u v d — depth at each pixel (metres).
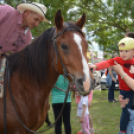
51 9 6.11
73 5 6.85
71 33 1.67
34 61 1.90
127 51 2.17
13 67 1.95
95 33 6.73
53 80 1.94
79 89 1.57
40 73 1.89
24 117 1.88
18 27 2.12
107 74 6.50
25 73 1.91
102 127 4.03
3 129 1.87
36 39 1.96
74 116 4.75
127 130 2.34
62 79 2.77
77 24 1.85
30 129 1.94
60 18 1.72
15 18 2.09
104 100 6.63
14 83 1.91
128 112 2.33
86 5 6.84
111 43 6.38
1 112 1.83
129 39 2.17
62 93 2.81
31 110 1.90
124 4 6.04
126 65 2.25
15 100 1.87
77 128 3.94
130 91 2.32
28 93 1.89
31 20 2.09
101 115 4.83
